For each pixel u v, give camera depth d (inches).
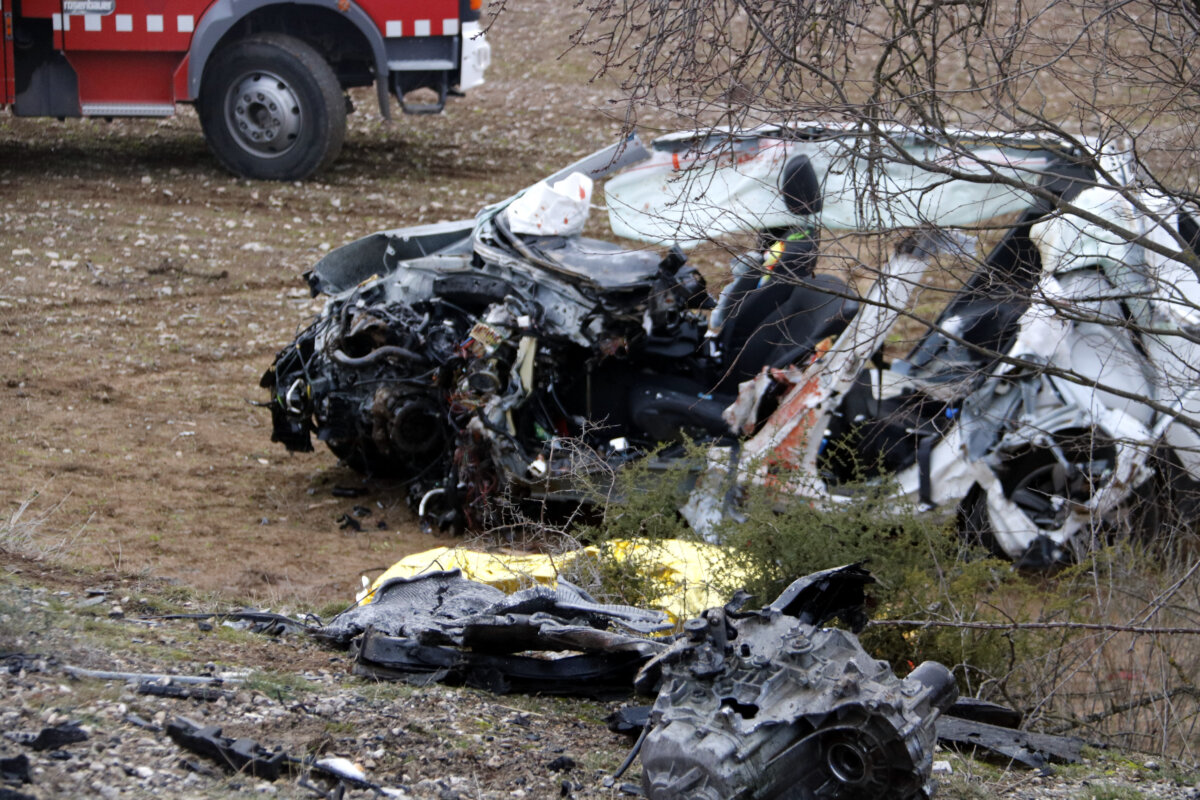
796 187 517.3
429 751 321.4
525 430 680.4
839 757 274.8
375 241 781.9
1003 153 447.5
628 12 391.9
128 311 1074.1
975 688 462.0
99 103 1417.3
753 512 507.8
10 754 267.1
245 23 1473.9
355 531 688.4
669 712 283.1
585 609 405.1
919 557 490.3
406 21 1448.1
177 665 360.8
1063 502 605.3
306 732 319.9
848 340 609.6
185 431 832.9
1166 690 448.5
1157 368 541.6
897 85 413.1
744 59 385.4
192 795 263.4
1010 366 613.6
